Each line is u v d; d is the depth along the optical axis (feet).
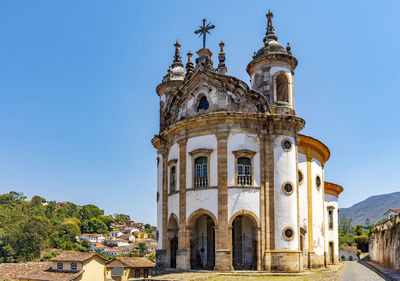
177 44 140.67
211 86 105.50
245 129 100.94
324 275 93.09
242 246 101.76
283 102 108.68
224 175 98.27
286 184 100.17
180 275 86.22
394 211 335.06
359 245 276.41
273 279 83.66
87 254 172.76
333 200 151.12
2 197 603.67
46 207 617.21
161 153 118.93
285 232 97.60
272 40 117.50
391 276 88.12
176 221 107.24
